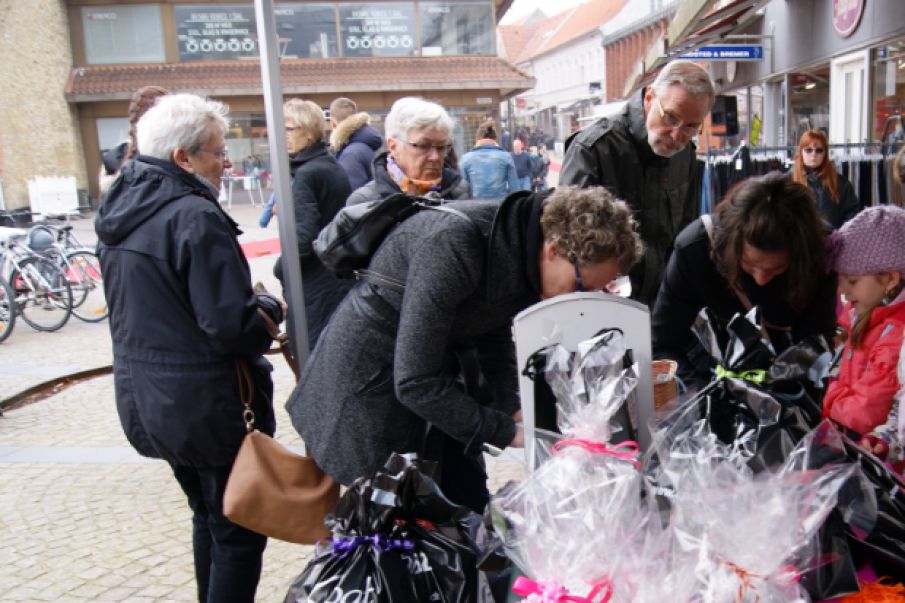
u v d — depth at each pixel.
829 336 2.02
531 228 1.67
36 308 8.28
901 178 4.03
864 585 1.29
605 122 3.03
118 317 2.23
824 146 5.10
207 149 2.27
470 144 22.59
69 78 22.50
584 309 1.56
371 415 1.94
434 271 1.69
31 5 19.97
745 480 1.24
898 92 5.93
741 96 11.03
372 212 1.88
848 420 1.93
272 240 14.51
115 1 22.30
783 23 8.34
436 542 1.56
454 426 1.71
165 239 2.13
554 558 1.25
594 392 1.43
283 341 2.57
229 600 2.29
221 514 2.29
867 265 1.82
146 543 3.33
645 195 3.08
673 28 6.67
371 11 21.97
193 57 22.75
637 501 1.34
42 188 18.78
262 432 2.37
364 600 1.49
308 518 2.17
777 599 1.17
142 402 2.21
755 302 1.95
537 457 1.50
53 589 2.98
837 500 1.28
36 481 4.07
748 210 1.77
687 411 1.54
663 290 2.16
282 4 21.66
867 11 6.15
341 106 5.61
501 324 1.88
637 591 1.22
